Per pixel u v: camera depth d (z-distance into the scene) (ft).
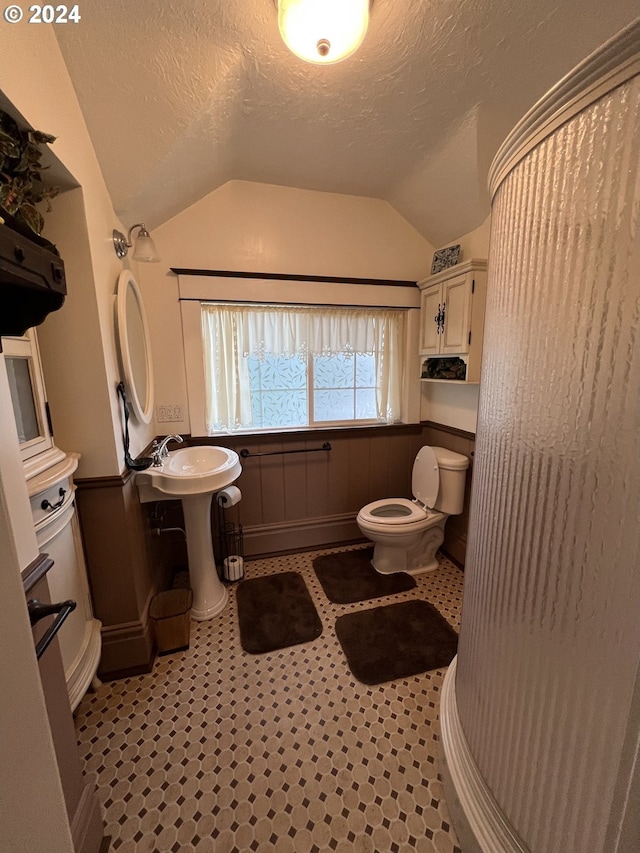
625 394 1.74
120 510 4.96
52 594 3.99
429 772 3.93
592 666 1.98
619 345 1.76
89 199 4.32
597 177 1.85
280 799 3.69
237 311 7.34
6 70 2.77
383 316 8.27
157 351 6.97
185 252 6.79
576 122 1.97
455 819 3.34
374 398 8.70
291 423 8.30
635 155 1.65
